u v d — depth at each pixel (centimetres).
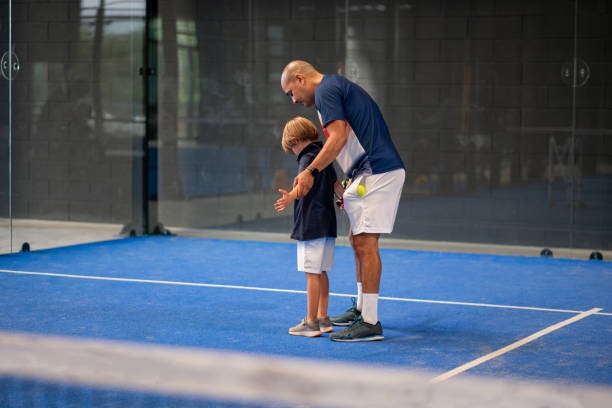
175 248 1267
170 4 1372
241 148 1356
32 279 1005
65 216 1278
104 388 561
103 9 1317
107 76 1328
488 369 628
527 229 1239
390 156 718
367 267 719
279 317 806
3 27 1193
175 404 530
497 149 1245
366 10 1282
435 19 1255
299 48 1316
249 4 1335
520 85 1230
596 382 595
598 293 947
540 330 763
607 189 1200
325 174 724
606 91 1193
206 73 1364
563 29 1206
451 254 1245
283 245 1309
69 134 1278
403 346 699
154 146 1395
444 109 1261
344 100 712
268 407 525
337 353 673
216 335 731
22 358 643
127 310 833
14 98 1203
